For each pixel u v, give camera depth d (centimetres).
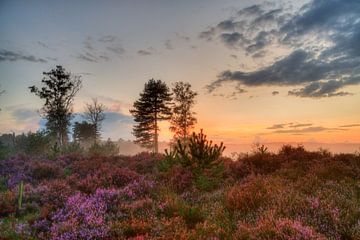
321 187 910
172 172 1282
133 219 720
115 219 761
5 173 1468
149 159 1830
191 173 1256
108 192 970
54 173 1476
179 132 4559
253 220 689
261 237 578
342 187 886
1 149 1938
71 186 1207
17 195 1011
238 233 611
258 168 1371
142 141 5072
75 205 848
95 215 774
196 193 1059
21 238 667
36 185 1259
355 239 560
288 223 602
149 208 840
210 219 730
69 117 4506
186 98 4622
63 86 4419
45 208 863
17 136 3428
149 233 649
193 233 623
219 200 912
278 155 1492
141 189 1063
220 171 1240
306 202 734
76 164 1655
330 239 559
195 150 1265
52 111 4381
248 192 841
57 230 682
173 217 741
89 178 1257
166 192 1013
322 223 636
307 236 542
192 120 4616
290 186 927
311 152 1491
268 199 788
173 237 602
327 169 1126
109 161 1819
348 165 1227
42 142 2761
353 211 672
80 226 689
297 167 1249
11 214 886
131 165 1684
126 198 983
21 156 1931
